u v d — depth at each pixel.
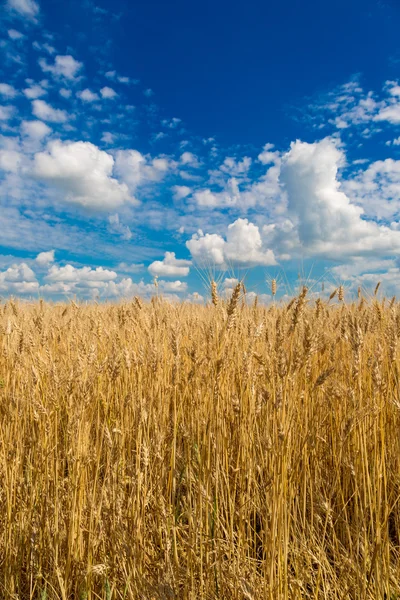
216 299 0.87
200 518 0.68
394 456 0.88
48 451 0.84
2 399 1.05
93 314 1.52
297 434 0.73
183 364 1.08
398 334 0.93
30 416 0.95
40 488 0.84
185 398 1.02
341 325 1.08
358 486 0.78
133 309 1.44
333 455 0.91
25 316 1.46
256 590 0.60
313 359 0.98
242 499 0.73
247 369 0.83
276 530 0.58
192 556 0.68
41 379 0.97
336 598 0.65
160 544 0.73
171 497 0.82
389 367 0.98
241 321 1.02
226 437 0.83
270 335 0.94
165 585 0.61
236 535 0.74
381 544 0.66
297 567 0.65
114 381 1.05
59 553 0.76
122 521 0.72
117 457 0.80
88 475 0.80
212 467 0.80
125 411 0.98
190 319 1.37
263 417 0.82
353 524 0.79
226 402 0.87
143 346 1.04
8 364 1.17
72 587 0.73
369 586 0.65
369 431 0.82
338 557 0.72
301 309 0.64
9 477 0.85
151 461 0.77
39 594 0.73
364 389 0.84
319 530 0.78
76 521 0.74
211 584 0.67
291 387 0.62
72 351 1.15
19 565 0.77
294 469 0.70
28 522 0.80
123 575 0.70
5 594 0.73
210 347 0.86
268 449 0.63
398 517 0.80
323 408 0.98
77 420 0.79
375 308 1.11
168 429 0.92
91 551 0.73
